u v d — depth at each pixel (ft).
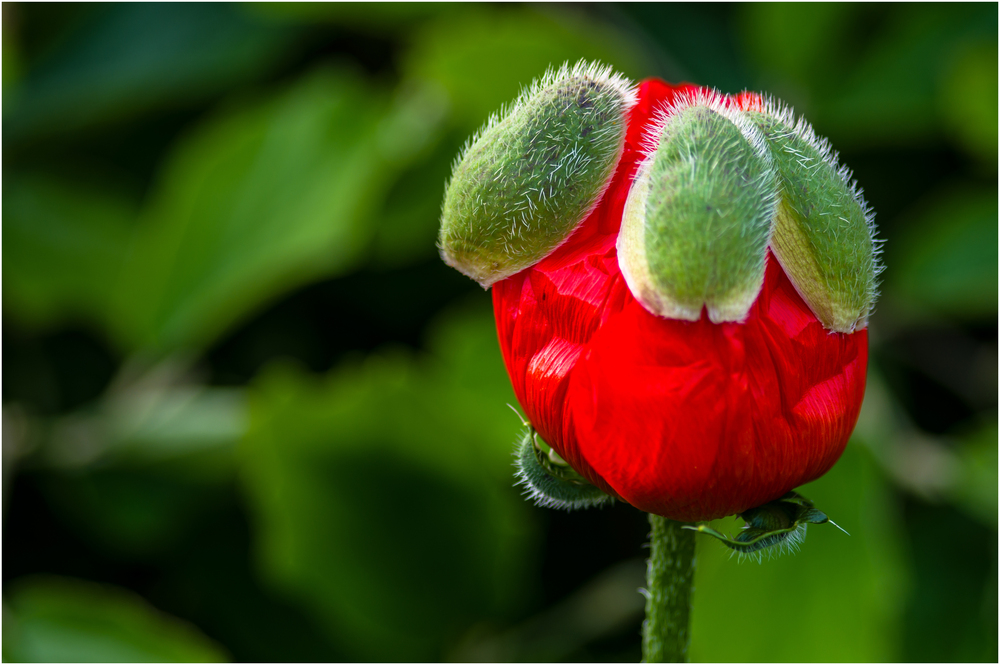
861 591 1.78
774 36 2.26
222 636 2.18
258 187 2.23
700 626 1.84
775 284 1.45
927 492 2.07
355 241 2.13
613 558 2.23
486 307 2.17
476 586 2.05
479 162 1.47
